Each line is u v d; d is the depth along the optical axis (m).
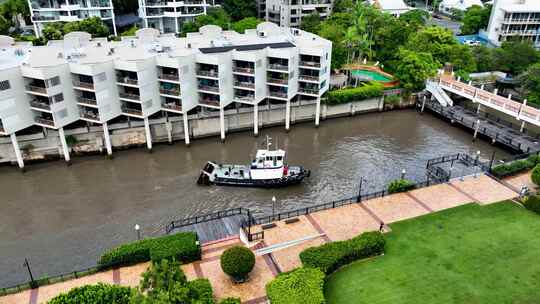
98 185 68.38
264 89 83.31
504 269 45.44
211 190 67.00
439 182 62.84
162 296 32.72
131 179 70.06
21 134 72.19
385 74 108.12
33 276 49.66
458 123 89.12
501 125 86.00
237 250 42.47
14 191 66.81
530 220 53.69
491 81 102.06
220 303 37.56
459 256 47.28
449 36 109.88
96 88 70.31
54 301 35.94
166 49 80.31
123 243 55.16
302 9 138.62
